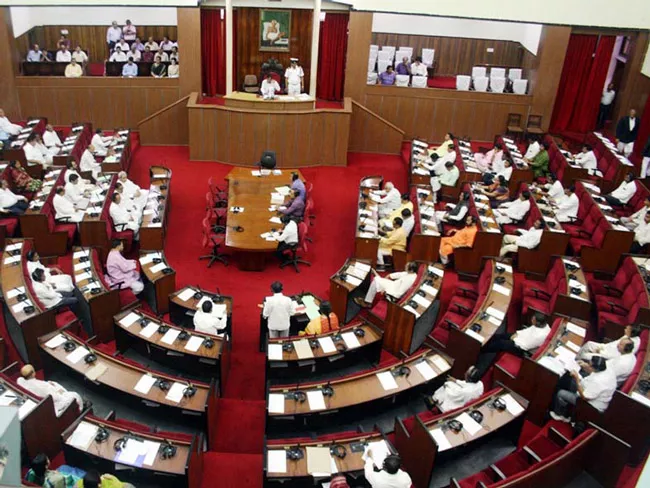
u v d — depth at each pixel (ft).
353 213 54.34
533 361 29.17
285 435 28.78
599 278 43.52
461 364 33.04
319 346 31.94
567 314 36.14
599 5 57.62
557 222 45.98
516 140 69.36
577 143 68.64
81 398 29.58
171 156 63.72
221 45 68.74
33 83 66.03
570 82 69.72
